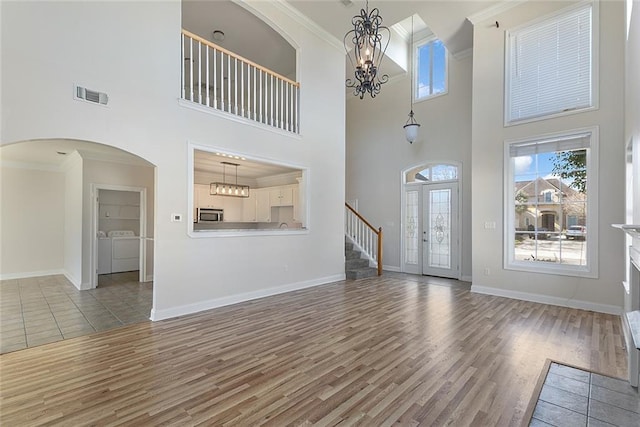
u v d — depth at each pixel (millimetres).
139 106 3633
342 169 6375
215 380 2373
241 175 7195
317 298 4824
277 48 6445
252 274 4770
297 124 5547
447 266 6641
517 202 4961
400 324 3627
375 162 7918
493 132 5074
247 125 4738
